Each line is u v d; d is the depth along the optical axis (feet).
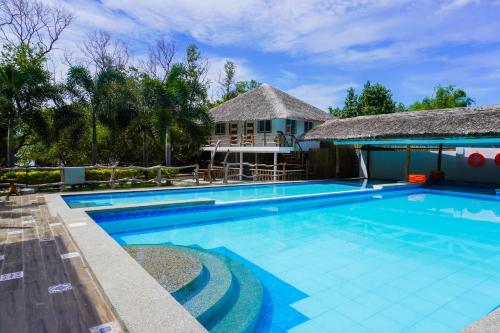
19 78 52.60
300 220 34.30
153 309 9.65
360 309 14.98
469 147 65.82
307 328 13.41
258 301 15.17
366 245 25.20
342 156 78.69
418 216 36.65
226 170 59.36
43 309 10.64
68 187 46.85
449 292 16.89
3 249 16.85
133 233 28.45
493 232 29.53
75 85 57.52
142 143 78.07
